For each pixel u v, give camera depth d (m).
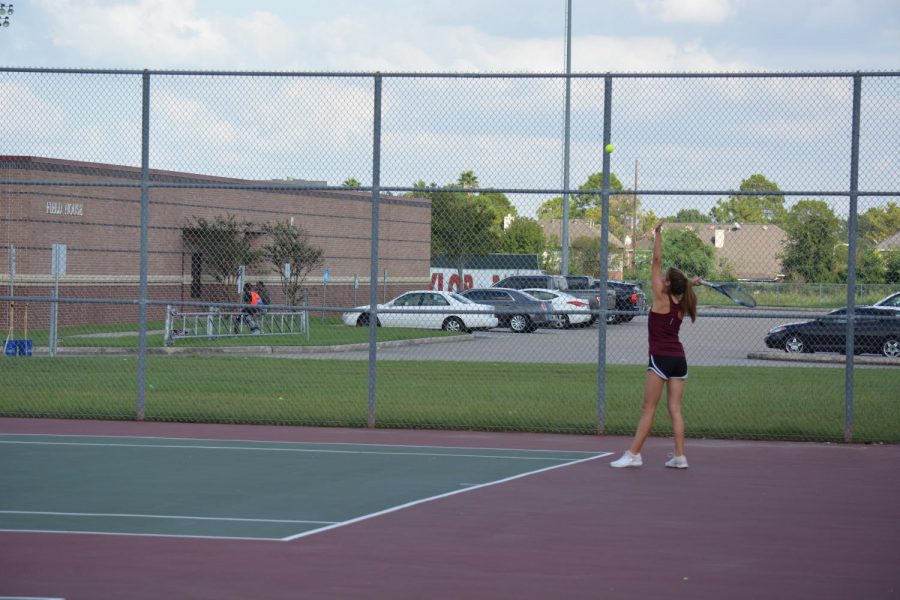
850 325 22.89
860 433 23.56
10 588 11.44
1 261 51.25
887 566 12.72
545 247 28.25
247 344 46.19
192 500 16.17
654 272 19.52
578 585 11.75
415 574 12.11
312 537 13.83
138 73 24.20
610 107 22.89
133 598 11.12
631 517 15.26
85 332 49.94
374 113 23.66
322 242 56.22
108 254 54.28
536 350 49.00
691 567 12.58
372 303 24.44
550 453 21.17
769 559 12.99
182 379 32.69
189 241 55.88
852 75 21.92
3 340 45.50
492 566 12.50
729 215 23.78
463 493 16.89
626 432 23.88
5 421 25.14
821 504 16.30
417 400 28.62
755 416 26.22
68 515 15.05
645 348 51.09
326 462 19.81
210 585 11.59
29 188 50.97
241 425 24.97
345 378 33.62
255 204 57.75
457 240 27.73
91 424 24.80
